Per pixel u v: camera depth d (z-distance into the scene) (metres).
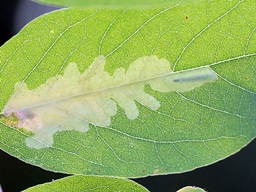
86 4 0.05
